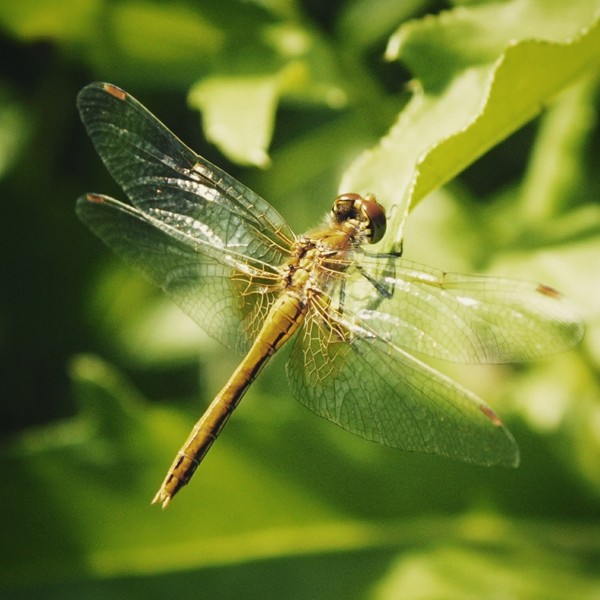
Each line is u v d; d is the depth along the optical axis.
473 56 0.44
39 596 0.47
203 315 0.46
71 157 0.50
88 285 0.50
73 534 0.47
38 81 0.50
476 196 0.49
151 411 0.47
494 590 0.47
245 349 0.46
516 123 0.44
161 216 0.46
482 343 0.44
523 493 0.47
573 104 0.48
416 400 0.44
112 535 0.47
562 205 0.48
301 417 0.47
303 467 0.47
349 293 0.45
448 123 0.44
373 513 0.47
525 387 0.47
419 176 0.43
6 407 0.49
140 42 0.49
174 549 0.47
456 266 0.48
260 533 0.47
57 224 0.50
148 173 0.46
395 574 0.47
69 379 0.49
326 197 0.49
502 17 0.45
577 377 0.47
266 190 0.49
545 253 0.47
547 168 0.48
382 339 0.45
